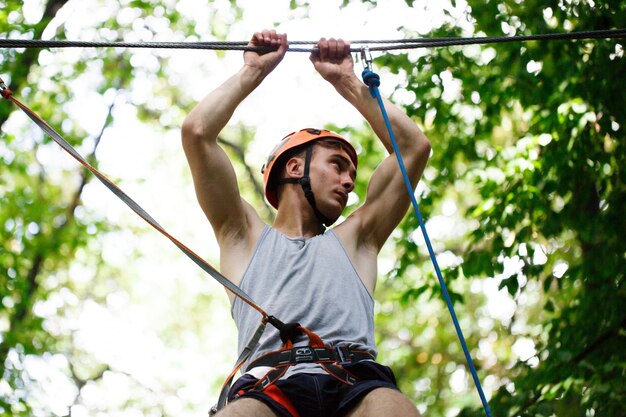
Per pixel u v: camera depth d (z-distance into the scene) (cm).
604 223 988
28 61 1376
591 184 1020
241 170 1802
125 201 478
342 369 439
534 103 1046
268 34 539
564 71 1012
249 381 441
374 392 423
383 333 1575
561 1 1034
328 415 430
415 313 1534
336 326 457
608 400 914
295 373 438
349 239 504
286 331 448
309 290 468
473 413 961
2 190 1450
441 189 1152
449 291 1052
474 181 1050
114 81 1599
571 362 944
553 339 985
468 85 1108
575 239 1101
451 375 1488
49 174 1669
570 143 998
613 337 954
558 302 1170
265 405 425
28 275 1487
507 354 1427
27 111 488
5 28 1304
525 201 1006
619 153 998
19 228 1428
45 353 1438
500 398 959
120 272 1888
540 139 1007
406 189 519
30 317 1362
